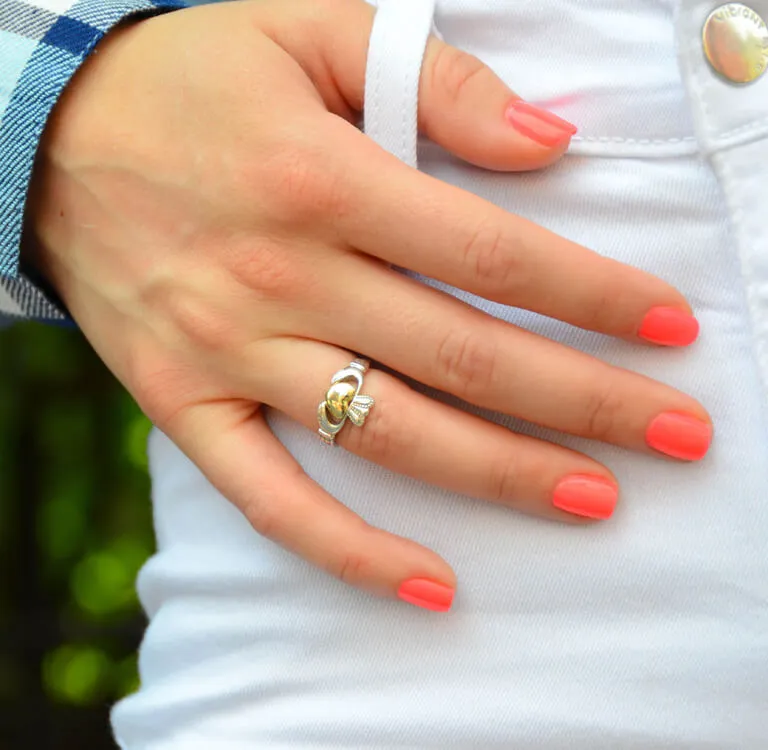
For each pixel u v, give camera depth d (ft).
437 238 1.42
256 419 1.52
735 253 1.43
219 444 1.51
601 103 1.45
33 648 2.96
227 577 1.54
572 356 1.44
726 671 1.44
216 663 1.55
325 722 1.49
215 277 1.48
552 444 1.45
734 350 1.44
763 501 1.43
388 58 1.46
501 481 1.45
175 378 1.52
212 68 1.48
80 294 1.59
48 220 1.57
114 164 1.51
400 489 1.49
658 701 1.45
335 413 1.46
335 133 1.44
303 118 1.45
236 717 1.53
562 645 1.46
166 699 1.57
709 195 1.43
